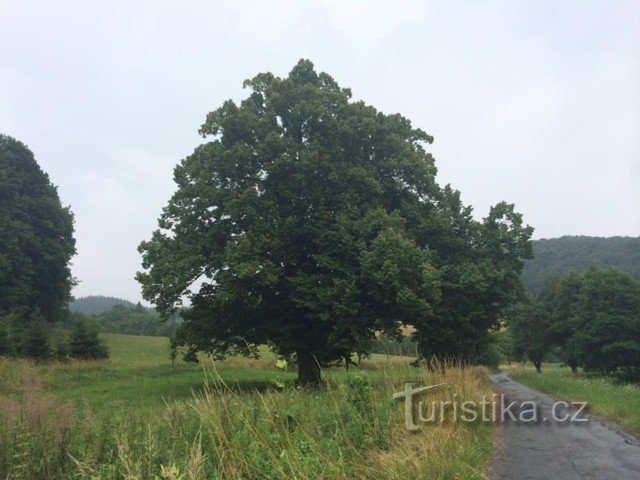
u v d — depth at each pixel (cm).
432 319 2194
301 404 798
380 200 2359
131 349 4981
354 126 2436
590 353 4672
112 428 650
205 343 2366
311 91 2462
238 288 2094
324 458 569
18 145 5166
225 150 2412
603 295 4731
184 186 2503
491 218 2467
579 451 934
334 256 2180
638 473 772
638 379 4269
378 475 624
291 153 2312
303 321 2334
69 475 545
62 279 5153
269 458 548
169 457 561
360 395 853
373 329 2184
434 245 2411
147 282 2284
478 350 2489
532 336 5594
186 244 2330
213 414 585
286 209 2306
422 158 2558
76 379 2680
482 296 2278
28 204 4991
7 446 548
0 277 4281
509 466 816
